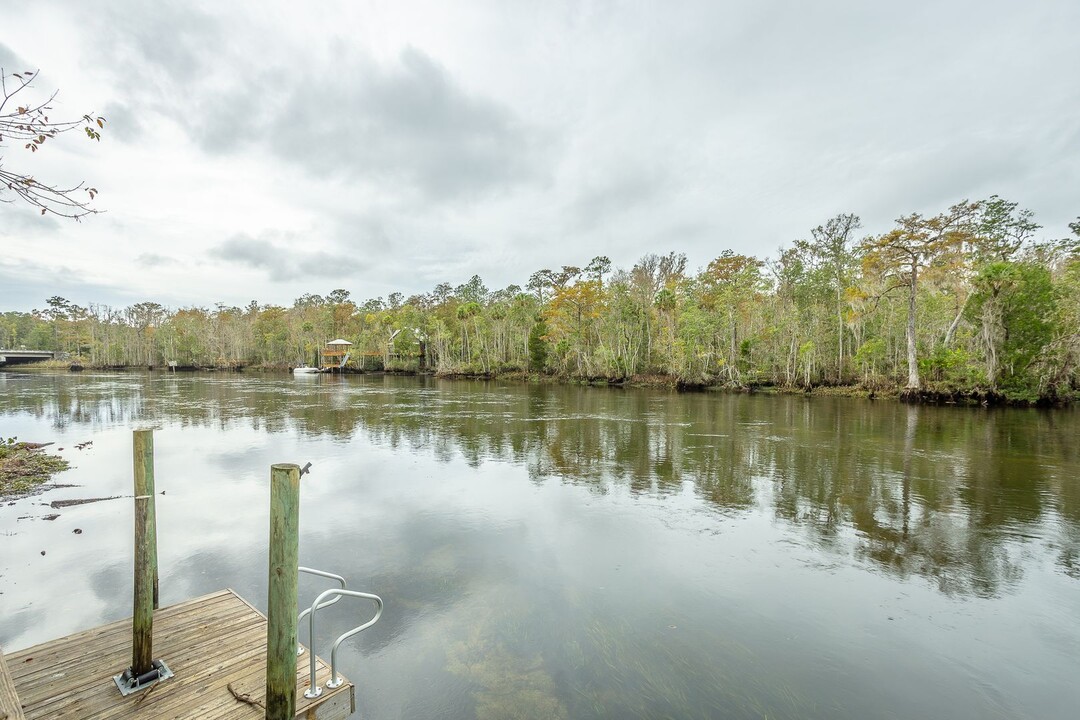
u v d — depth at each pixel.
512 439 20.38
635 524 10.34
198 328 101.31
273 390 47.09
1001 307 31.28
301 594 7.29
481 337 72.88
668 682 5.34
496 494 12.52
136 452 4.41
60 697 4.12
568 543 9.32
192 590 7.36
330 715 4.31
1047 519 10.53
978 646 6.08
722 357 47.72
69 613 6.74
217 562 8.39
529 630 6.35
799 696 5.14
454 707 4.89
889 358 40.56
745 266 49.75
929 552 8.90
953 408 30.72
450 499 12.10
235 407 32.19
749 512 11.10
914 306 35.22
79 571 8.04
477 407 32.66
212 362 99.31
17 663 4.57
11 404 33.38
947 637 6.27
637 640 6.15
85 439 20.41
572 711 4.86
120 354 102.94
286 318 104.00
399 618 6.62
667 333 52.44
